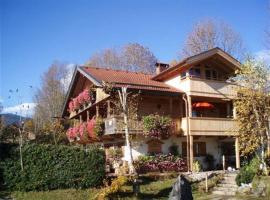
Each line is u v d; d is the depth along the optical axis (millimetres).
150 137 30281
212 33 49562
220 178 26422
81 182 23531
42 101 64125
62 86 66312
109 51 63062
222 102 35875
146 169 28953
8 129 33750
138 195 22422
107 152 30219
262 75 27766
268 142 27031
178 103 34281
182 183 15344
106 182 23438
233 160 34375
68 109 41781
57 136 42281
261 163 25297
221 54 33719
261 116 27766
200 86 32469
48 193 22250
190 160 30891
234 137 33219
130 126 28906
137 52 62000
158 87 32094
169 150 32031
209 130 32094
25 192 22312
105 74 33469
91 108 35188
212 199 22234
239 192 23781
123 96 25469
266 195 22391
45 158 23109
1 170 22500
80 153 23797
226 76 35656
